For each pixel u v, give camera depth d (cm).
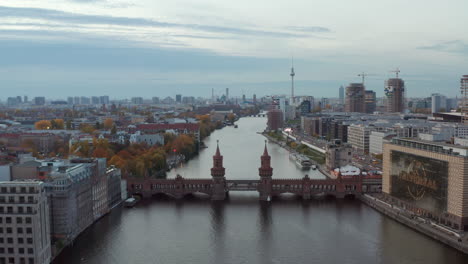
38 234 17050
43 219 17600
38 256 17038
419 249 19738
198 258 19075
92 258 18925
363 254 19338
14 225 16800
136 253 19538
